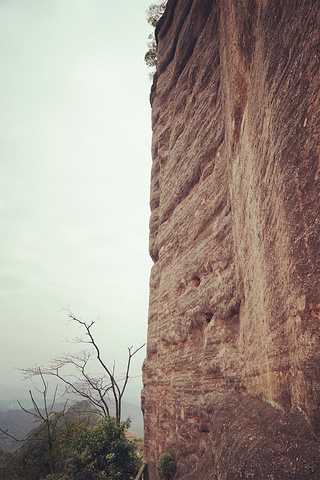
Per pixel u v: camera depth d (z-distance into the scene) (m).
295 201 3.93
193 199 12.49
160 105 18.62
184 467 9.92
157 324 15.20
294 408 4.20
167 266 14.47
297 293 3.89
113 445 11.41
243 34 6.29
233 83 7.57
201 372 9.83
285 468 3.46
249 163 6.50
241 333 7.88
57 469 10.50
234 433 5.56
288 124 4.13
